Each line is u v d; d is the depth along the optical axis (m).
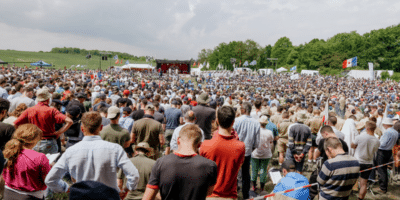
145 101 7.03
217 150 2.79
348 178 3.16
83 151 2.55
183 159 2.11
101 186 1.38
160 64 58.34
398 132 5.70
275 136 5.65
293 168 3.92
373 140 4.82
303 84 40.91
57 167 2.50
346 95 25.80
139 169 3.48
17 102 5.66
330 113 7.77
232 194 2.89
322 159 4.68
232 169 2.81
